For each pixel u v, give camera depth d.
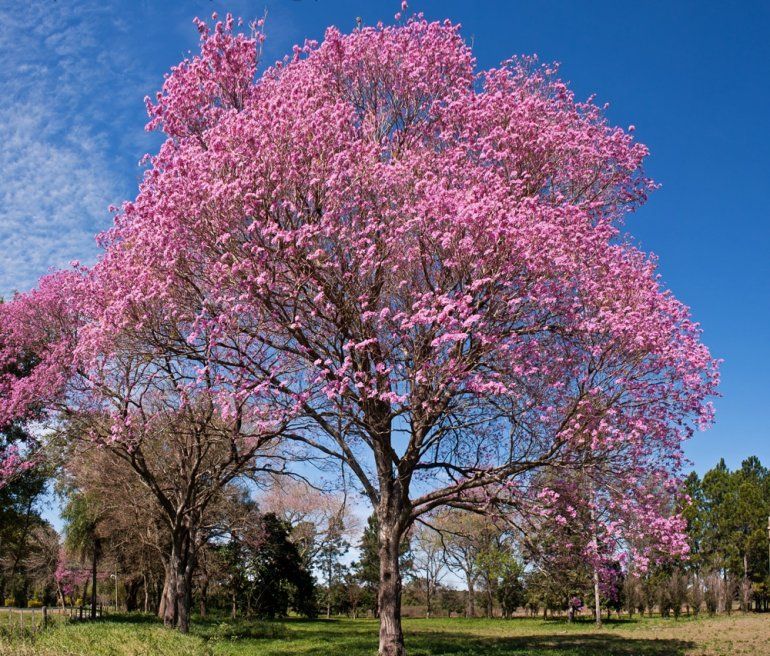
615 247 14.76
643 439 14.20
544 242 12.95
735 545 52.50
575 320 13.77
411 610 61.91
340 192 13.18
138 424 19.41
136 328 14.69
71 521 36.41
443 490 15.95
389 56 16.91
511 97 16.19
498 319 13.55
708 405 13.90
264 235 13.11
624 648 22.14
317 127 13.41
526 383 14.02
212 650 15.91
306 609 48.72
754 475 63.72
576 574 16.56
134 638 16.08
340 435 15.52
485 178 14.10
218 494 28.66
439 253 13.52
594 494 14.35
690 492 57.81
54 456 23.08
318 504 45.94
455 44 17.02
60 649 14.35
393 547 15.69
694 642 24.83
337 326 14.06
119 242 17.20
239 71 16.28
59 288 21.53
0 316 21.81
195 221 13.52
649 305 13.92
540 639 27.05
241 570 43.12
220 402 14.32
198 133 16.09
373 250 12.85
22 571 52.12
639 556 13.78
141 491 26.98
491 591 48.34
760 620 38.78
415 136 16.77
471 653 17.95
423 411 14.15
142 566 41.25
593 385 14.19
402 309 14.12
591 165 16.95
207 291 14.91
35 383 19.97
